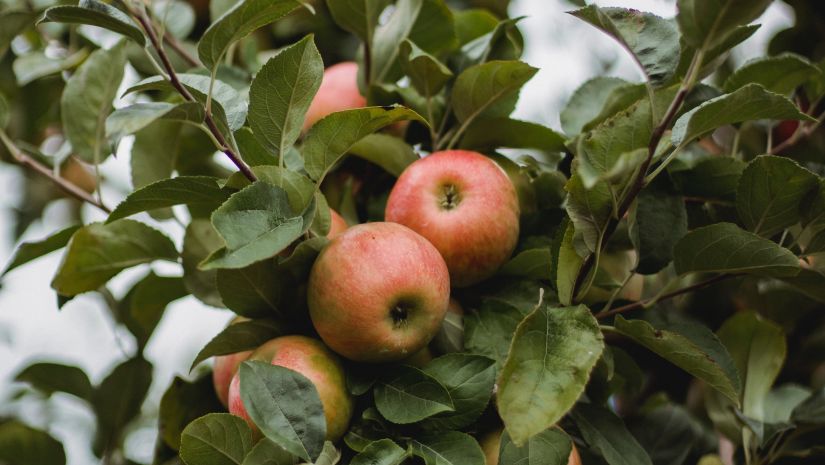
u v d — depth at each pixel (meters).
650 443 0.89
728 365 0.78
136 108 0.71
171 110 0.71
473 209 0.78
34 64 1.00
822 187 0.76
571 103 0.88
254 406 0.70
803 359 1.03
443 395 0.72
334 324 0.73
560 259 0.73
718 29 0.68
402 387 0.73
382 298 0.72
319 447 0.70
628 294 0.83
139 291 0.93
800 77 0.84
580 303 0.75
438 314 0.75
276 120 0.73
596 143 0.71
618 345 0.87
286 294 0.76
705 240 0.77
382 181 0.86
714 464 0.90
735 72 0.85
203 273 0.85
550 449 0.72
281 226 0.70
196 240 0.85
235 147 0.74
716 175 0.83
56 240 0.90
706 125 0.72
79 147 0.90
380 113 0.72
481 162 0.80
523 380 0.68
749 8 0.67
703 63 0.74
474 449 0.71
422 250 0.74
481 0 1.16
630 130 0.71
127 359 0.97
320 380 0.73
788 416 0.92
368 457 0.70
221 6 0.97
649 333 0.73
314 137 0.73
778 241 0.83
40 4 1.01
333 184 0.85
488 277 0.79
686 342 0.72
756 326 0.90
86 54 1.03
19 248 0.89
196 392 0.86
